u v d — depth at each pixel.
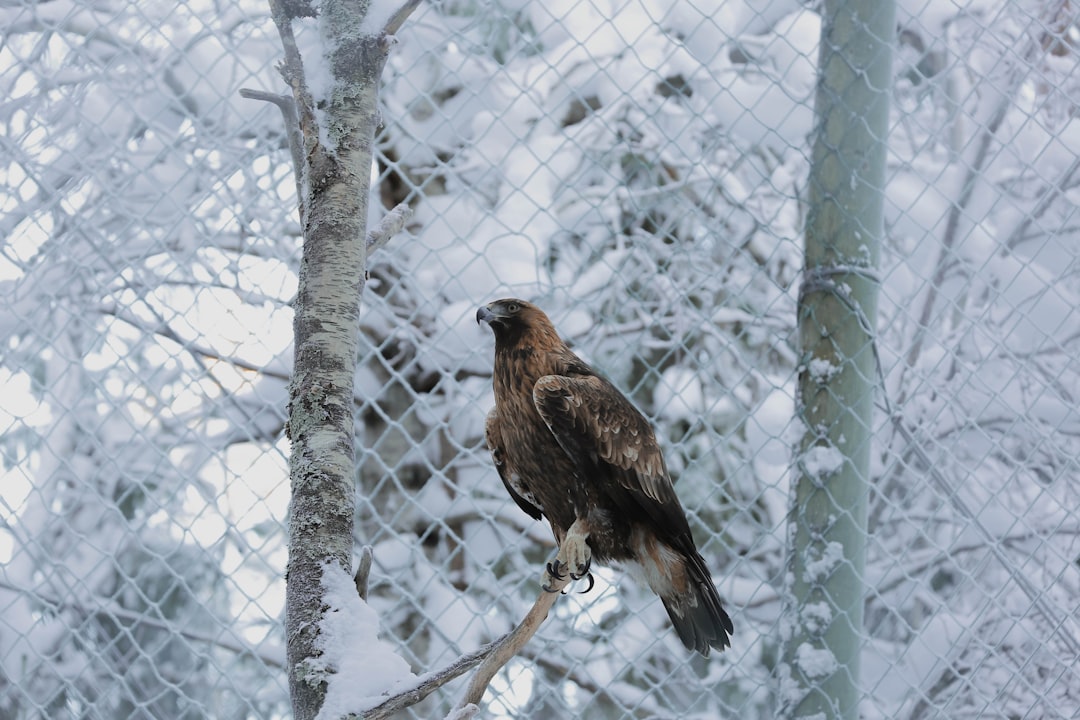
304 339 4.84
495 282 11.98
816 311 7.67
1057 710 7.51
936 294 10.68
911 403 10.67
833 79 7.86
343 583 4.46
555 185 12.48
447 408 12.88
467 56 9.93
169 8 9.15
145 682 12.62
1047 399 9.92
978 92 10.47
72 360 8.41
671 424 13.47
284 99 5.32
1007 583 7.77
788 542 7.55
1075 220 10.23
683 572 6.93
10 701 11.25
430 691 4.36
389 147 12.72
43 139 8.68
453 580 12.97
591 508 6.91
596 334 12.89
